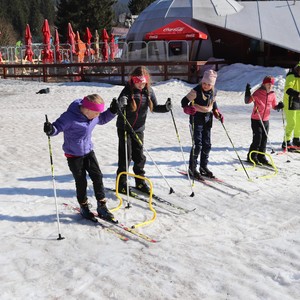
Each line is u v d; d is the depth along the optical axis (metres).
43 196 5.77
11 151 8.60
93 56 27.67
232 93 19.31
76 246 4.31
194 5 25.61
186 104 6.37
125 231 4.66
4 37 61.00
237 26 24.34
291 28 24.16
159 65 22.52
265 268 3.80
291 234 4.57
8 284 3.59
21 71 25.75
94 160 4.91
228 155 8.20
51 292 3.47
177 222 4.95
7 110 14.81
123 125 5.59
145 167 7.25
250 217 5.09
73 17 57.09
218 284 3.57
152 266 3.88
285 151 8.55
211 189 6.19
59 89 20.50
